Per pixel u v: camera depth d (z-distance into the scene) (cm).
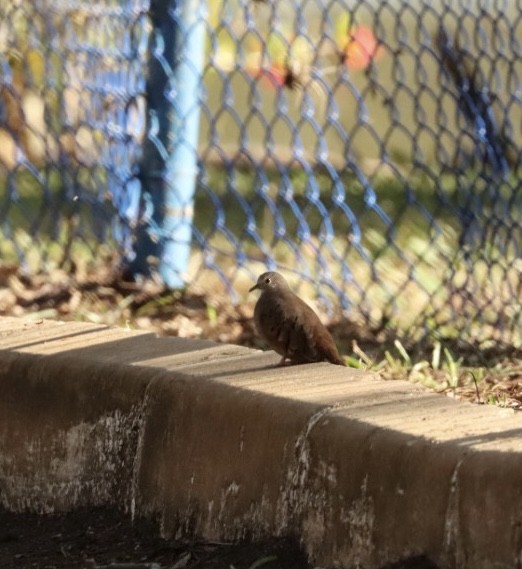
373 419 626
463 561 562
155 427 725
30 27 1188
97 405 754
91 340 821
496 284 1168
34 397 780
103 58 1165
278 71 1082
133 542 724
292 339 763
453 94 1034
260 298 786
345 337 1052
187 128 1127
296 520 648
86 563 703
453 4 1327
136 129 1137
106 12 1162
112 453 748
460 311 1077
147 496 729
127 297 1137
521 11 1038
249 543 671
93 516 752
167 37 1112
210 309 1090
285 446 654
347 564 619
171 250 1147
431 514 577
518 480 542
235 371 732
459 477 566
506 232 1059
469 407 646
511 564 542
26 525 770
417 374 935
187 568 672
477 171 1098
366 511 609
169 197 1134
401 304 1184
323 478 633
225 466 686
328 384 697
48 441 774
